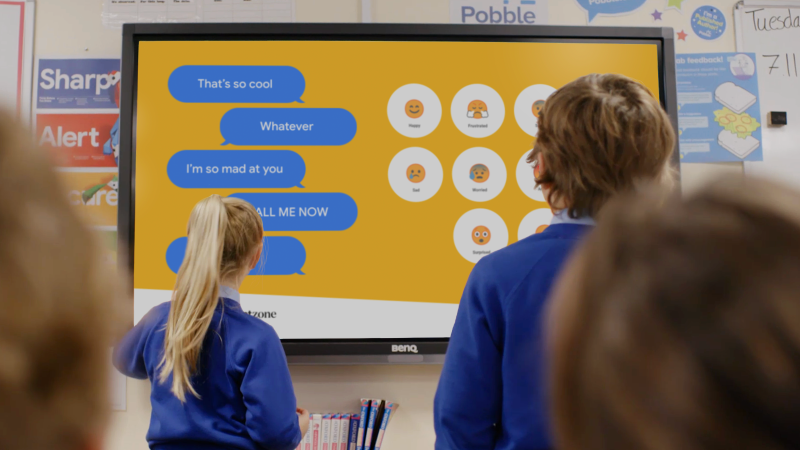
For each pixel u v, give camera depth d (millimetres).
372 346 1813
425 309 1848
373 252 1858
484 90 1926
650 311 219
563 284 283
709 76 2004
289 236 1848
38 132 281
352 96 1897
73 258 244
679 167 1897
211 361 1254
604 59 1947
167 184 1835
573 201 844
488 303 845
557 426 257
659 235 242
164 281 1802
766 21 2000
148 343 1335
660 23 2000
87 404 242
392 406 1789
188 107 1862
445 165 1901
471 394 843
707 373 200
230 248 1345
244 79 1882
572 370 247
